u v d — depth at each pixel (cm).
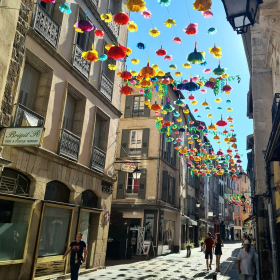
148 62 761
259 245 1137
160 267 1341
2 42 662
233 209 6084
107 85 1295
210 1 449
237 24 420
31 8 802
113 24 1352
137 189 2078
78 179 1041
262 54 1258
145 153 2105
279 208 875
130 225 2038
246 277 745
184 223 2703
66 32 994
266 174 1146
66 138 962
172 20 663
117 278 970
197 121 3103
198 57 645
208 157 1888
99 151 1201
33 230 798
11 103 710
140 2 494
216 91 935
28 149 771
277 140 646
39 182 826
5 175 732
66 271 936
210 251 1308
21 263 753
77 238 720
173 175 2467
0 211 707
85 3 1119
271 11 593
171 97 2409
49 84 887
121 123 2238
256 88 1242
